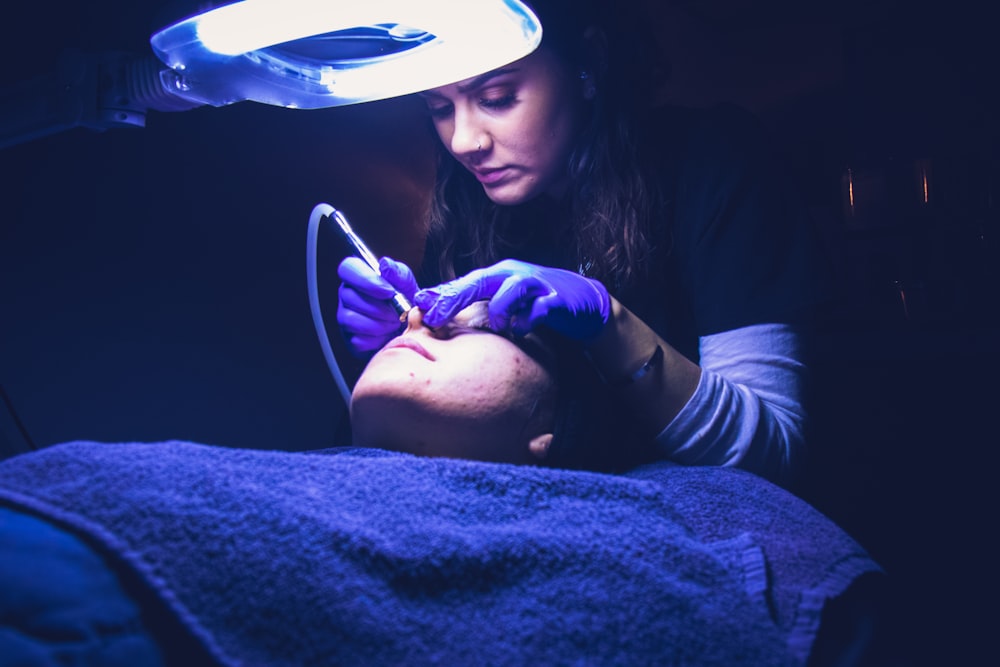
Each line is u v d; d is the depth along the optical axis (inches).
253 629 21.5
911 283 88.0
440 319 39.8
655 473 37.8
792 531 32.6
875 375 82.8
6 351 64.3
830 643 29.4
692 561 27.0
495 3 34.0
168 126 75.7
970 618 72.4
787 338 45.1
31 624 18.8
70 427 68.2
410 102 95.8
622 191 48.6
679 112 53.3
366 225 92.5
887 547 79.0
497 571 24.8
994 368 77.4
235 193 81.2
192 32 34.6
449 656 22.4
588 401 42.1
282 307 85.7
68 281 68.4
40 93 39.2
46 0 66.2
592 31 46.9
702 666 23.7
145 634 20.9
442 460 30.6
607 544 26.5
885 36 98.6
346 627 21.9
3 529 20.4
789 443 41.9
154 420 74.2
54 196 67.4
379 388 37.6
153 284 74.4
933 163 88.5
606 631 23.9
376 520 25.5
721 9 107.7
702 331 46.9
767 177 48.6
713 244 47.3
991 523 76.1
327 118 89.4
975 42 94.0
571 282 40.2
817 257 46.8
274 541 22.9
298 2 32.7
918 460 80.0
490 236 55.2
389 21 34.6
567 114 46.6
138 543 21.5
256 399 83.0
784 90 108.3
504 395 38.7
